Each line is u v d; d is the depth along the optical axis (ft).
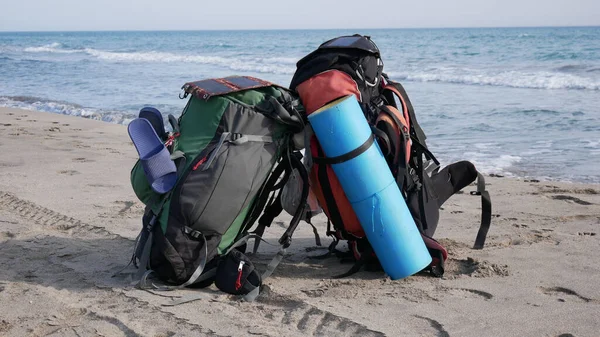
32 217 16.99
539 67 72.49
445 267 13.10
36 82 70.59
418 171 12.64
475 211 18.35
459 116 38.68
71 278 12.47
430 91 52.70
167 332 10.02
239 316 10.61
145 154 11.36
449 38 183.21
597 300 11.25
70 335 9.97
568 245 14.65
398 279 12.14
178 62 104.42
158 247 11.52
